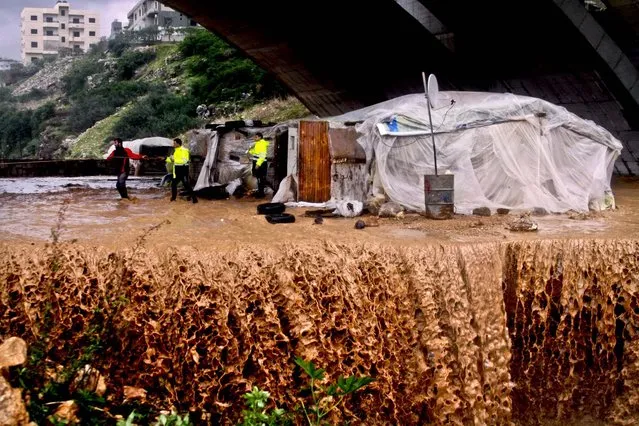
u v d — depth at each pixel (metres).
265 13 25.14
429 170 14.36
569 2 19.95
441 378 9.84
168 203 15.65
